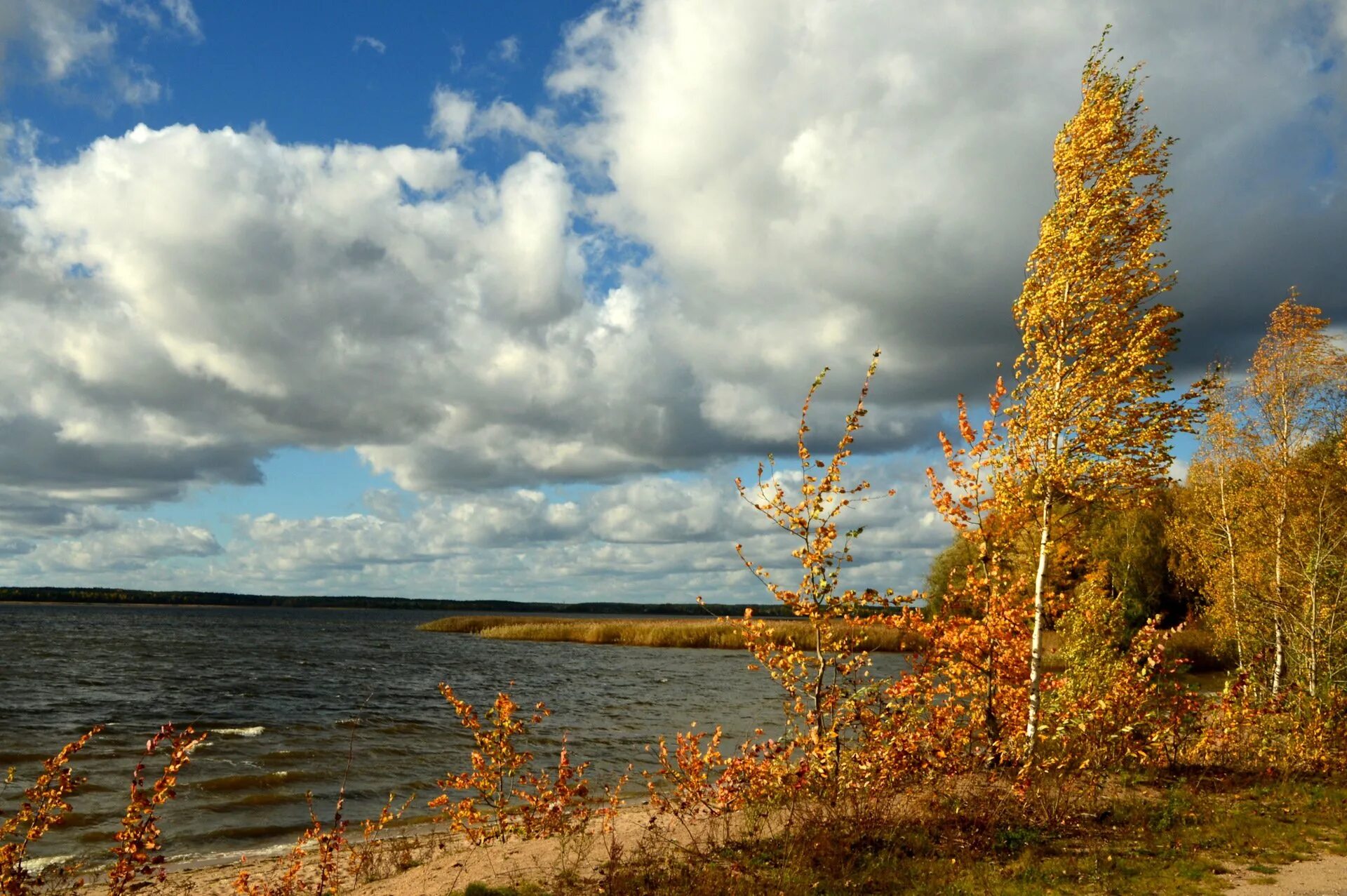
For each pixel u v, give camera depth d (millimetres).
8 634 79375
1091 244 11711
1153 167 12000
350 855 12188
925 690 11203
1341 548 16891
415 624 143625
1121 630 13133
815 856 8438
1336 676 15391
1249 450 19719
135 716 29172
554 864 8961
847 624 10477
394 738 24938
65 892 9727
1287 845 9023
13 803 16266
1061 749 11555
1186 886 7738
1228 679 16500
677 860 8711
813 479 10055
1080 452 11766
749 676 46062
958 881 7914
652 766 20406
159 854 13438
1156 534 36719
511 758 12047
